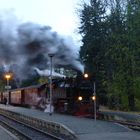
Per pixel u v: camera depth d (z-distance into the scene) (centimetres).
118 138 1997
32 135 2473
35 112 4156
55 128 2592
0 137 2253
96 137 2058
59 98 4150
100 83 5353
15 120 3847
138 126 2825
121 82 4794
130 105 4875
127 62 4731
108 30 5069
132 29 4659
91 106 3806
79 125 2548
